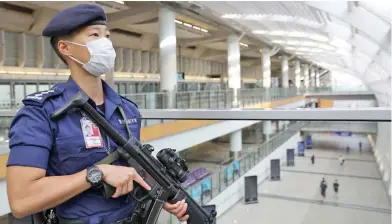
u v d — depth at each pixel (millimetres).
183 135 3492
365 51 13133
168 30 14672
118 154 1014
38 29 16156
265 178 8953
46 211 1057
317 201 8188
